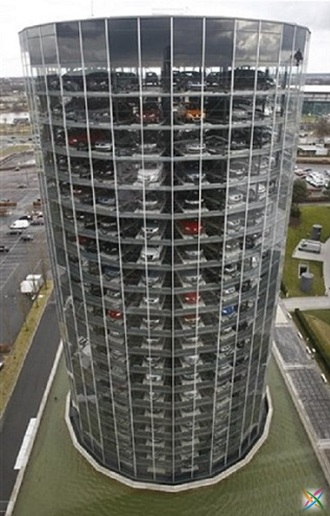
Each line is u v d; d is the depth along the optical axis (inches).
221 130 1063.6
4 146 7509.8
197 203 1136.8
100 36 974.4
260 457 1749.5
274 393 2079.2
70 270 1366.9
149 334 1333.7
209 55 983.0
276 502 1582.2
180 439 1565.0
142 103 1021.2
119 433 1608.0
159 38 957.8
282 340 2492.6
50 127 1159.0
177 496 1606.8
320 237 3764.8
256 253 1315.2
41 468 1724.9
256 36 1005.2
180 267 1213.7
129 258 1217.4
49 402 2046.0
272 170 1221.1
